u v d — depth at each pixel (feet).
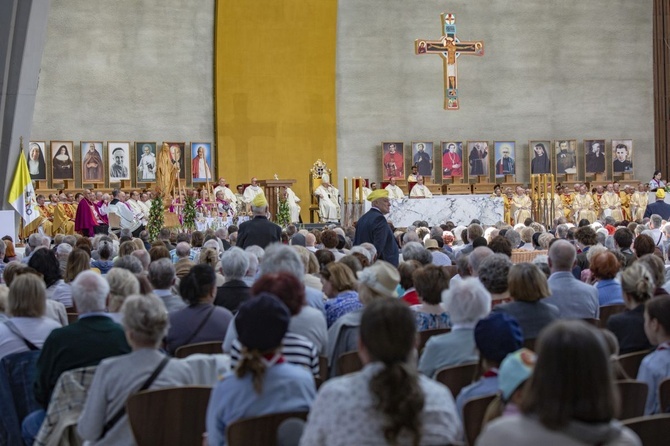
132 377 16.07
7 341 20.33
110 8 96.99
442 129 108.78
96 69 96.37
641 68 113.50
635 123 113.39
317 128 102.68
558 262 24.89
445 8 108.88
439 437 11.30
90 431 16.01
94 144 95.35
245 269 25.38
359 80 106.52
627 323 20.31
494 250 32.71
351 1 106.22
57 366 17.97
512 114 110.52
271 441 13.64
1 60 59.62
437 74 108.68
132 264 27.99
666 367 17.04
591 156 111.24
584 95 112.27
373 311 11.62
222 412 13.91
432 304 22.02
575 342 9.20
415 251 31.17
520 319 19.97
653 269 25.61
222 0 98.94
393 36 107.45
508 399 11.67
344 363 19.42
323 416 11.21
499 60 110.32
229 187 99.66
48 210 88.02
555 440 9.18
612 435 9.20
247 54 100.48
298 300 16.51
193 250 46.01
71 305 28.17
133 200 87.56
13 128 61.46
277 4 100.58
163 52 98.89
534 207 85.92
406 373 11.14
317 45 102.22
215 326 20.97
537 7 111.24
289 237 54.03
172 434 15.76
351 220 90.79
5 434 20.06
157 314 16.24
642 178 113.60
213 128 100.89
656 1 112.98
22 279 20.67
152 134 98.37
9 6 58.23
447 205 84.23
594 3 112.57
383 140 107.04
